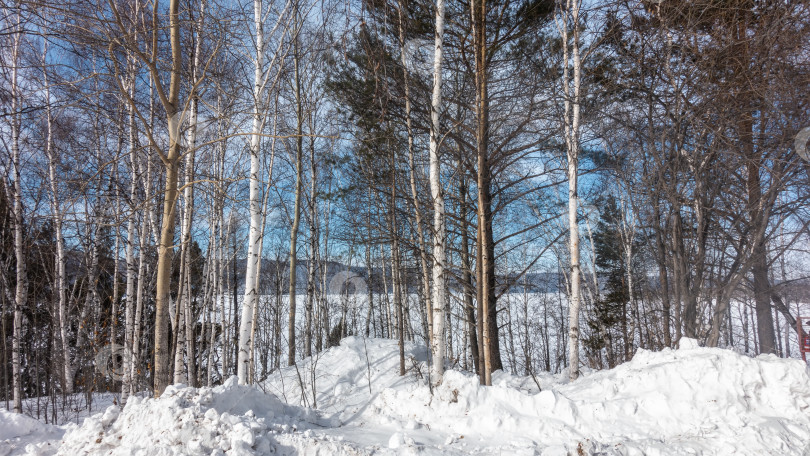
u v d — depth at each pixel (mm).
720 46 8219
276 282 19422
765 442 4438
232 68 9969
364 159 11453
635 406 5145
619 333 15875
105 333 13828
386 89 7867
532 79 9164
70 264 15102
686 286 8805
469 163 9469
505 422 5156
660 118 9461
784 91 7676
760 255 8211
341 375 10484
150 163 10367
